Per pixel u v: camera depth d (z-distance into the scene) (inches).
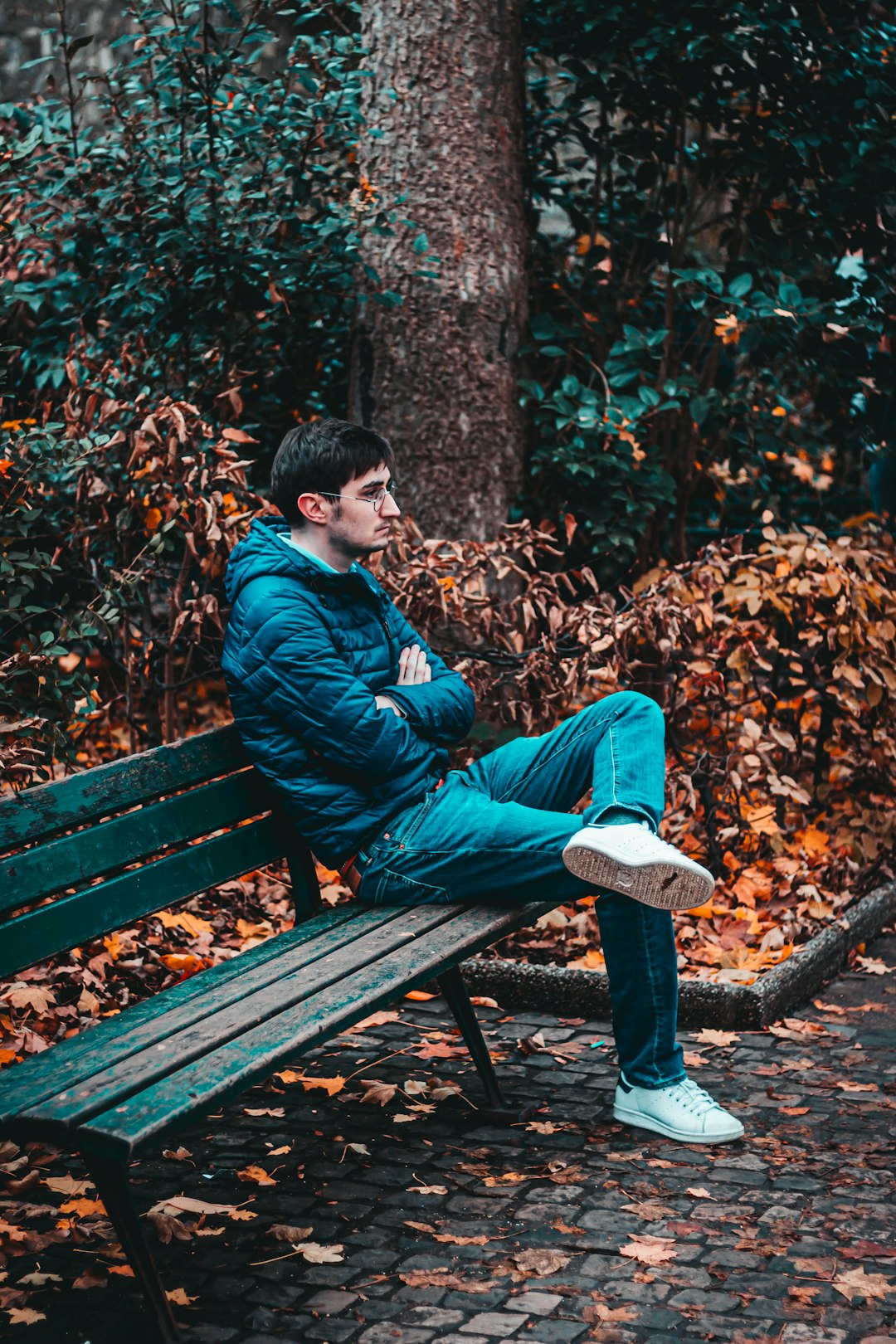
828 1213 112.0
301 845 134.6
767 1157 122.5
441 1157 123.6
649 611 179.8
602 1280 102.3
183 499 179.3
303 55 209.9
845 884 191.6
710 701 189.6
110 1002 156.5
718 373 253.0
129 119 208.4
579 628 179.3
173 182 205.5
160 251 206.1
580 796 136.8
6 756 154.5
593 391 219.1
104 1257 107.0
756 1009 151.3
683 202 241.0
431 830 127.3
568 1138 127.3
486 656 181.6
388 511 134.6
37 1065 95.7
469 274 218.5
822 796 211.5
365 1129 129.7
